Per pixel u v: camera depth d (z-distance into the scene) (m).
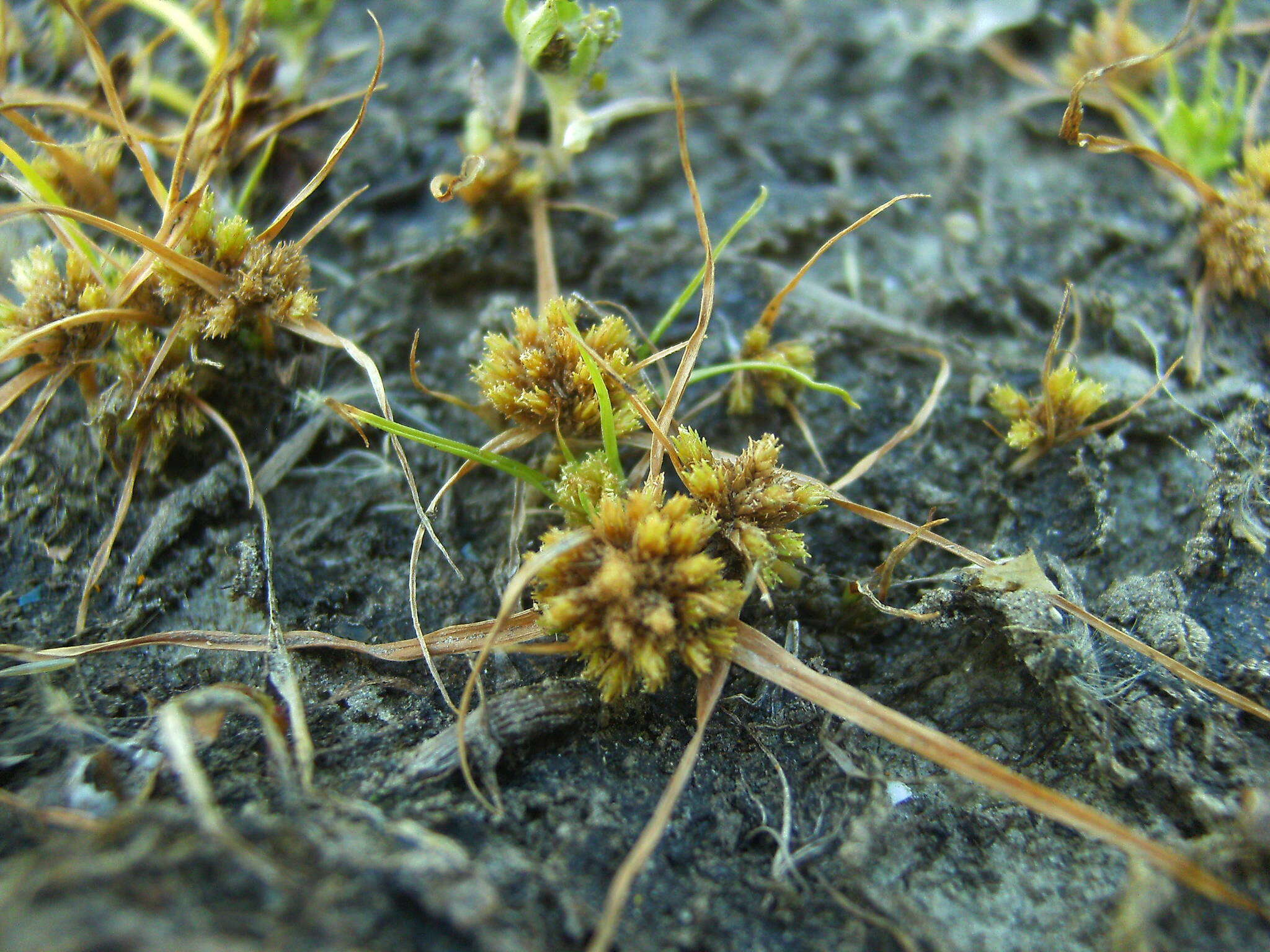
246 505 0.05
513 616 0.05
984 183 0.06
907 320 0.06
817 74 0.07
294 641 0.05
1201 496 0.05
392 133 0.06
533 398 0.05
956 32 0.07
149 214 0.06
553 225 0.06
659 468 0.05
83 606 0.05
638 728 0.05
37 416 0.05
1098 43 0.07
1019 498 0.05
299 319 0.05
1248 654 0.05
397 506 0.05
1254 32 0.07
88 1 0.06
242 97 0.06
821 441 0.06
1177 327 0.06
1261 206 0.06
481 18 0.07
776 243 0.06
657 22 0.07
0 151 0.05
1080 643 0.05
